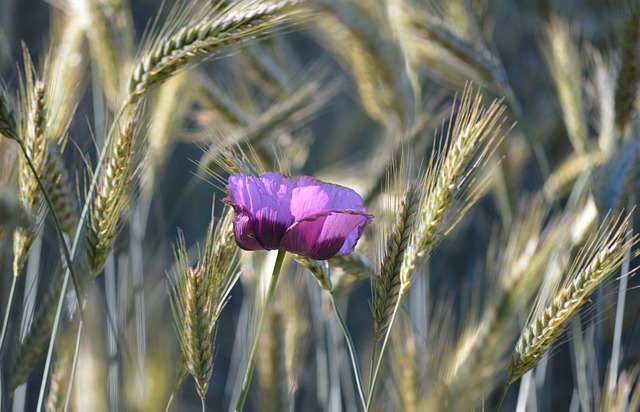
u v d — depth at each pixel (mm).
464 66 1406
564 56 1430
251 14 1078
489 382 1243
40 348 1146
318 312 1365
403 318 1265
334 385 1304
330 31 1380
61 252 1130
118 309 1327
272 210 987
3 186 1080
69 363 1173
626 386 1192
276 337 1224
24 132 1087
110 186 1064
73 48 1314
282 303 1257
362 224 995
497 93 1406
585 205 1368
